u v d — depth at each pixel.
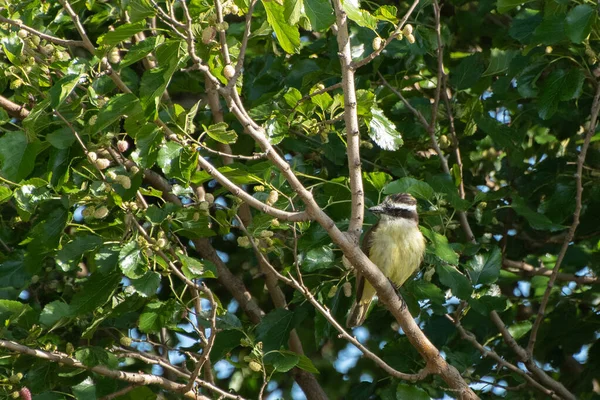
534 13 13.45
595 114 12.53
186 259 10.24
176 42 9.06
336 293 12.67
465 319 13.93
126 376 10.60
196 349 13.22
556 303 14.91
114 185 9.94
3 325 10.70
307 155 14.27
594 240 15.87
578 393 14.20
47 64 10.41
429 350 10.38
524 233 15.38
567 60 14.05
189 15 8.78
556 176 14.30
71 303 10.49
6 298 11.79
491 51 13.82
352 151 9.50
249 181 10.55
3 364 11.25
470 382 13.11
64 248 10.35
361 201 9.63
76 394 10.66
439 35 12.99
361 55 13.02
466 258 13.72
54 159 10.21
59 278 13.20
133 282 9.95
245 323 13.72
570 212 13.70
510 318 14.37
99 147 10.01
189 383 10.59
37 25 11.52
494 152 16.22
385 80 14.03
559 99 12.57
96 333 13.27
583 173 14.48
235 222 14.38
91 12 14.80
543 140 16.55
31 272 10.63
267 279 13.45
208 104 13.80
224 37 8.77
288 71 13.98
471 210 14.63
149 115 8.84
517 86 13.39
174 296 11.60
